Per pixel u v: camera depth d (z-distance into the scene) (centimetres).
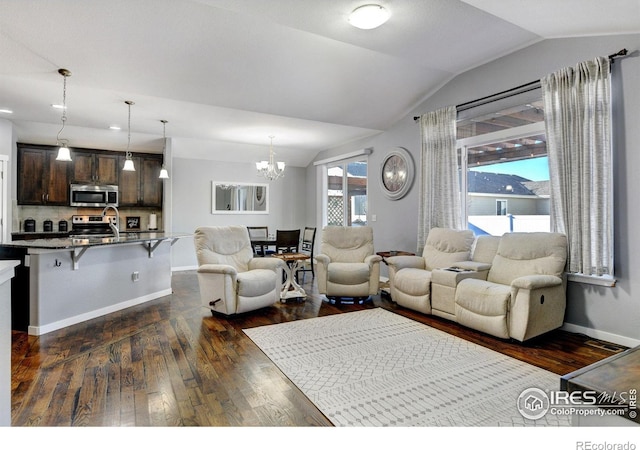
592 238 309
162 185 678
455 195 439
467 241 407
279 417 192
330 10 271
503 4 258
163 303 437
